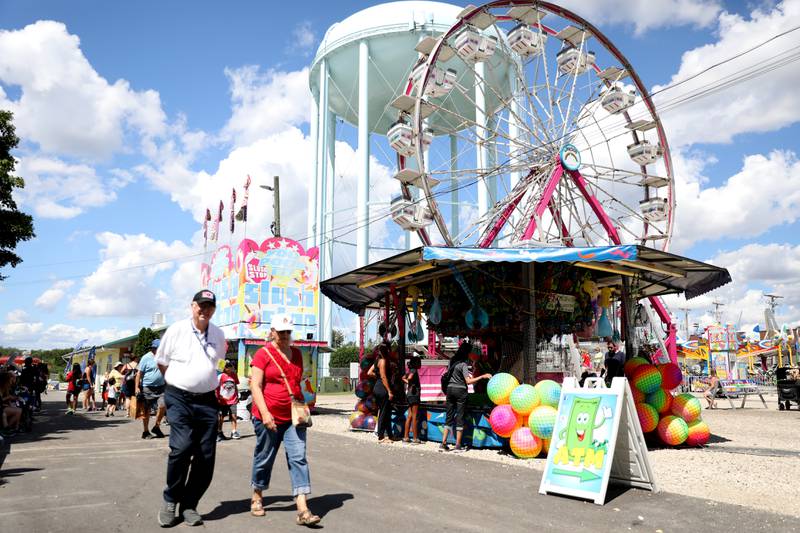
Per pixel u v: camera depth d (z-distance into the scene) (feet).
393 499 19.77
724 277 40.50
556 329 41.29
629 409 21.48
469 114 116.16
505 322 38.78
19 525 16.06
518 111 64.28
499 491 21.33
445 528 16.29
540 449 29.27
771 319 147.74
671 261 37.37
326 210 117.39
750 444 35.96
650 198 61.62
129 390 54.75
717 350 107.86
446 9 108.99
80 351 140.15
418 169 53.36
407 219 55.72
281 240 63.16
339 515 17.56
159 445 33.71
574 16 60.08
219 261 67.62
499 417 29.94
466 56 56.59
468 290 38.47
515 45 58.44
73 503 18.79
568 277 39.86
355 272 41.63
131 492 20.47
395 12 106.83
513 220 56.90
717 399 90.33
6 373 39.91
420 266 38.40
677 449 33.27
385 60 108.17
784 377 70.59
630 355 39.91
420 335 44.86
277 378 17.11
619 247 32.83
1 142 47.83
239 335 58.90
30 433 40.60
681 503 19.48
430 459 28.81
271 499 19.62
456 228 113.80
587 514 18.06
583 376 43.57
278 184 78.74
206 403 16.75
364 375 43.52
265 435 17.08
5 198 47.37
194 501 16.75
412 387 36.04
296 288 63.77
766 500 20.53
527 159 57.77
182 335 16.67
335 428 45.55
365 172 101.19
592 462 20.36
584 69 62.39
